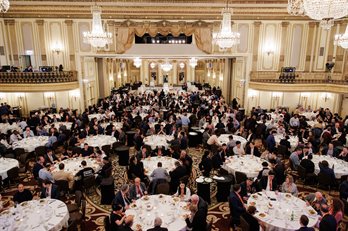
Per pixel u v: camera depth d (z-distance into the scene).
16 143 10.62
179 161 8.41
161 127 12.20
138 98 20.78
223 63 25.06
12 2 15.42
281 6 16.47
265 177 7.12
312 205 6.33
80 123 12.89
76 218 6.15
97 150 9.12
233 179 7.79
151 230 4.95
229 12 11.18
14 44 16.62
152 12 16.19
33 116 13.72
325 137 10.78
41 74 15.80
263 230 5.66
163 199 6.34
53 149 10.36
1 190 8.43
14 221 5.51
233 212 6.30
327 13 6.36
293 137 11.23
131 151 12.03
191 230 5.59
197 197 5.74
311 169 8.41
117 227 5.55
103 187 7.70
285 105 18.56
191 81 38.53
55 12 16.22
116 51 16.77
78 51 16.89
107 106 17.45
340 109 17.34
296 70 18.02
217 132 11.48
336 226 5.20
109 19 16.31
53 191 6.74
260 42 17.42
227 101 23.47
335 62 17.55
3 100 17.22
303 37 17.58
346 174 8.09
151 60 37.97
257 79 17.62
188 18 16.42
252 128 13.17
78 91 17.66
